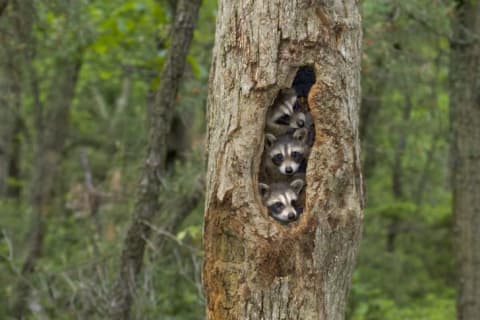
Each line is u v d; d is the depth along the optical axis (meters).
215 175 7.29
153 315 12.72
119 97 30.52
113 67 17.33
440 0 13.05
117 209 15.98
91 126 29.06
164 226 12.73
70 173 25.98
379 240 22.06
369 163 19.44
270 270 7.05
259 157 7.22
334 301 7.29
